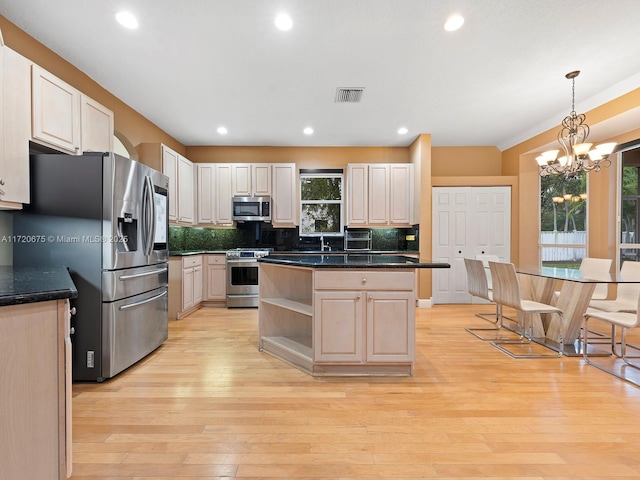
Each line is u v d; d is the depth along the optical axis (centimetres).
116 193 239
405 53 274
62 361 120
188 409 201
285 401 212
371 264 242
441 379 246
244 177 526
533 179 512
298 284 308
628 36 252
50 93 229
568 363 278
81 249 236
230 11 221
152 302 293
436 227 527
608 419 191
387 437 174
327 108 393
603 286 357
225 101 371
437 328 386
